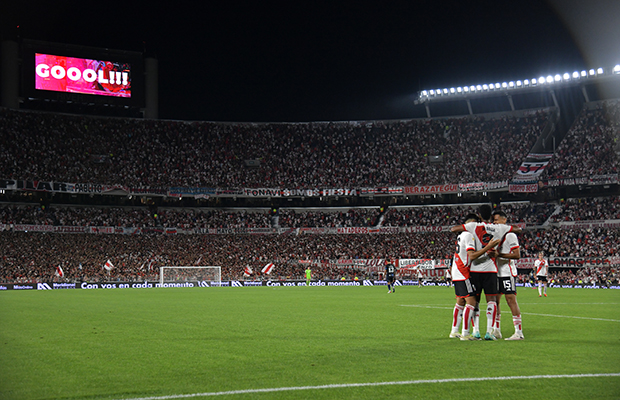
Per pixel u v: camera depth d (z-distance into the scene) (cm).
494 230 1127
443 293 3725
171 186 6875
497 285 1130
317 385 705
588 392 660
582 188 6781
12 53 6756
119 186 6531
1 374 795
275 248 6712
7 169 6206
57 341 1158
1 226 5966
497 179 6862
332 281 6016
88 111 7350
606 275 5475
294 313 1903
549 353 936
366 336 1205
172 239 6669
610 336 1176
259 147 7600
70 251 6066
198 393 668
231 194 6975
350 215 7306
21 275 5506
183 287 5662
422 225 6938
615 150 6500
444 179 7075
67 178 6494
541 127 7238
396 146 7575
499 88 7238
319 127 7875
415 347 1022
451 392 664
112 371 812
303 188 7144
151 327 1437
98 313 1947
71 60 6925
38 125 6700
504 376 748
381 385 702
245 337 1204
